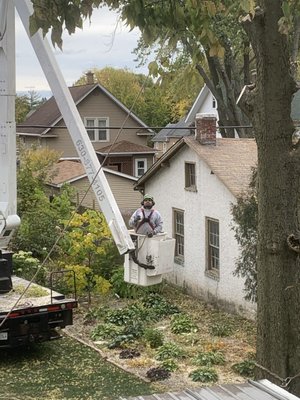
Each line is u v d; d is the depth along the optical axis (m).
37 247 21.89
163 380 12.10
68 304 13.19
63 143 43.06
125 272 10.29
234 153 19.19
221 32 22.91
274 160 7.56
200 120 19.58
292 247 7.55
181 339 15.03
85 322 16.41
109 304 18.34
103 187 10.59
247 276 15.62
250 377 12.26
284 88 7.48
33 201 23.19
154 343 14.40
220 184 18.03
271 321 7.70
